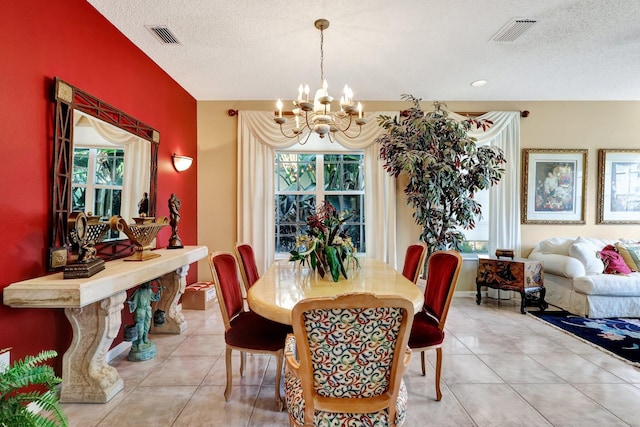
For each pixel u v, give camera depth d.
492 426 1.75
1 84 1.68
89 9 2.34
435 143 3.54
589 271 3.71
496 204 4.43
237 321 2.12
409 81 3.80
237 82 3.81
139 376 2.29
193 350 2.73
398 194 4.43
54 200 1.98
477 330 3.18
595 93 4.22
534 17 2.54
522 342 2.88
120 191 2.64
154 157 3.19
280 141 4.32
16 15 1.76
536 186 4.49
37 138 1.89
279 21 2.57
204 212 4.41
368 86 3.95
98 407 1.92
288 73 3.56
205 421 1.80
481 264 4.07
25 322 1.81
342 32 2.74
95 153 2.36
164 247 3.43
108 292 1.83
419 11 2.45
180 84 3.86
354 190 4.63
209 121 4.41
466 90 4.09
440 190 3.54
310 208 4.64
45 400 1.16
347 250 2.20
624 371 2.35
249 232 4.31
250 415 1.85
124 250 2.67
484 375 2.30
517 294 4.36
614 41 2.92
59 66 2.06
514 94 4.25
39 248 1.89
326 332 1.14
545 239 4.39
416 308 1.62
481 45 2.97
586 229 4.50
